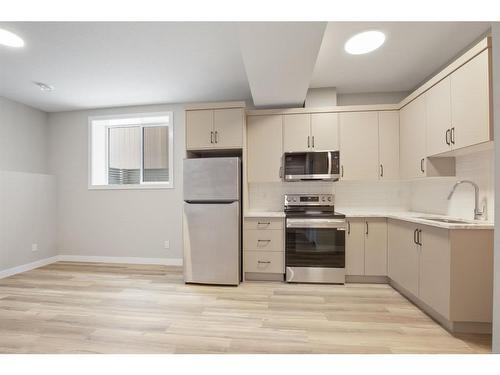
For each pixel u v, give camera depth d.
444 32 2.31
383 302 2.63
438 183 2.99
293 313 2.40
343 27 2.22
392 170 3.31
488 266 1.95
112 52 2.60
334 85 3.45
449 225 1.97
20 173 3.77
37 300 2.70
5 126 3.77
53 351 1.83
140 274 3.59
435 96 2.53
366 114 3.36
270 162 3.48
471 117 2.06
